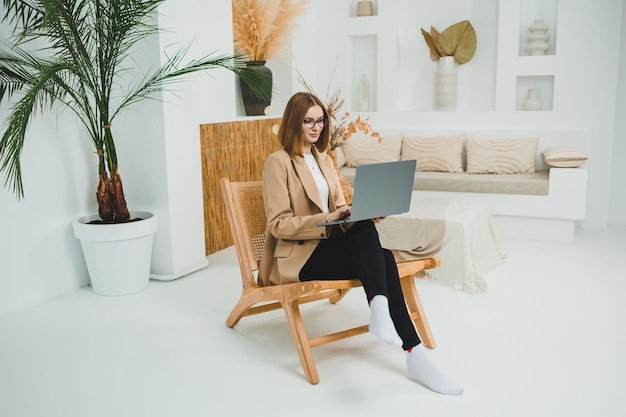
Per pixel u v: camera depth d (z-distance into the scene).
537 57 5.34
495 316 3.13
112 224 3.46
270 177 2.63
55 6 2.94
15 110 3.04
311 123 2.63
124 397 2.33
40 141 3.42
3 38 3.18
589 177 5.27
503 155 5.27
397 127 6.02
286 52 5.59
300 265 2.58
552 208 4.75
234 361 2.65
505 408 2.19
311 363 2.44
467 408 2.20
